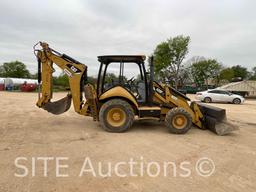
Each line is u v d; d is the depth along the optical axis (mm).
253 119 13195
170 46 65938
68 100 9523
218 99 26031
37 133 8086
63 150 6223
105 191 4125
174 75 66438
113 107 8406
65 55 9148
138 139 7609
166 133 8594
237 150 6789
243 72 93625
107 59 8914
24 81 46469
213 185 4504
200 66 75250
